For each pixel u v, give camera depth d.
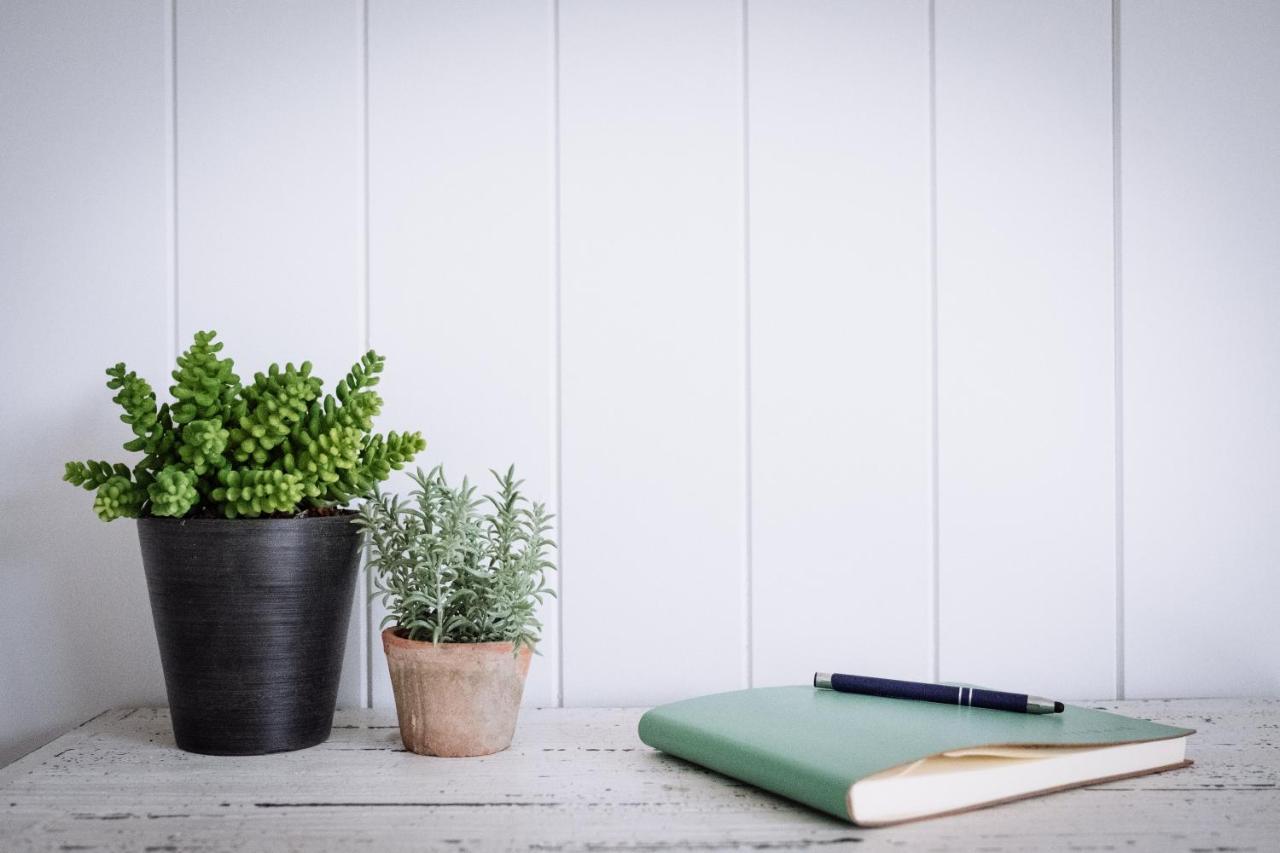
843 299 1.03
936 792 0.67
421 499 0.84
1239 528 1.04
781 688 0.91
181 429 0.82
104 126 1.00
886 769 0.64
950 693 0.84
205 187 1.00
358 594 1.00
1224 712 0.96
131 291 1.00
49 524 1.00
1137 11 1.04
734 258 1.02
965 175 1.03
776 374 1.02
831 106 1.03
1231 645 1.03
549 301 1.01
